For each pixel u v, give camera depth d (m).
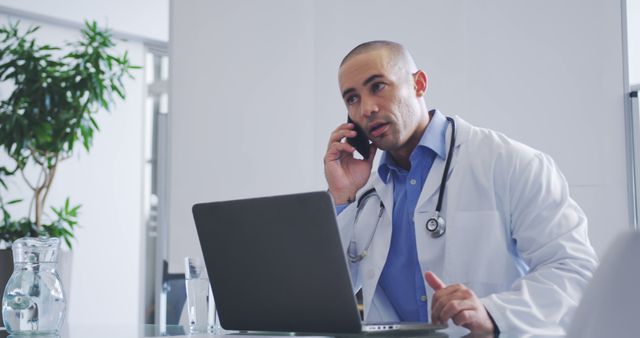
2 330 1.29
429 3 3.04
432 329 1.18
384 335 1.09
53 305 1.18
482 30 2.93
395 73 1.94
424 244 1.80
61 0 4.76
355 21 3.15
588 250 1.59
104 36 3.97
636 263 0.66
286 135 3.20
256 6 3.26
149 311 5.16
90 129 3.85
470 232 1.77
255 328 1.23
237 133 3.23
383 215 1.88
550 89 2.79
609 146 2.68
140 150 5.17
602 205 2.68
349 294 1.07
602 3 2.71
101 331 1.31
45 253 1.19
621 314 0.67
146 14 5.12
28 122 3.62
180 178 3.22
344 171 2.09
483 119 2.92
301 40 3.21
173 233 3.20
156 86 5.38
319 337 1.02
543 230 1.66
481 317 1.19
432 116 1.97
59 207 4.78
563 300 1.34
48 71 3.71
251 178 3.21
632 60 2.70
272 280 1.17
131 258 5.07
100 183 4.96
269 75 3.24
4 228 3.48
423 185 1.86
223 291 1.26
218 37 3.27
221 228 1.23
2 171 3.84
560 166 2.76
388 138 1.92
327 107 3.16
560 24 2.78
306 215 1.09
